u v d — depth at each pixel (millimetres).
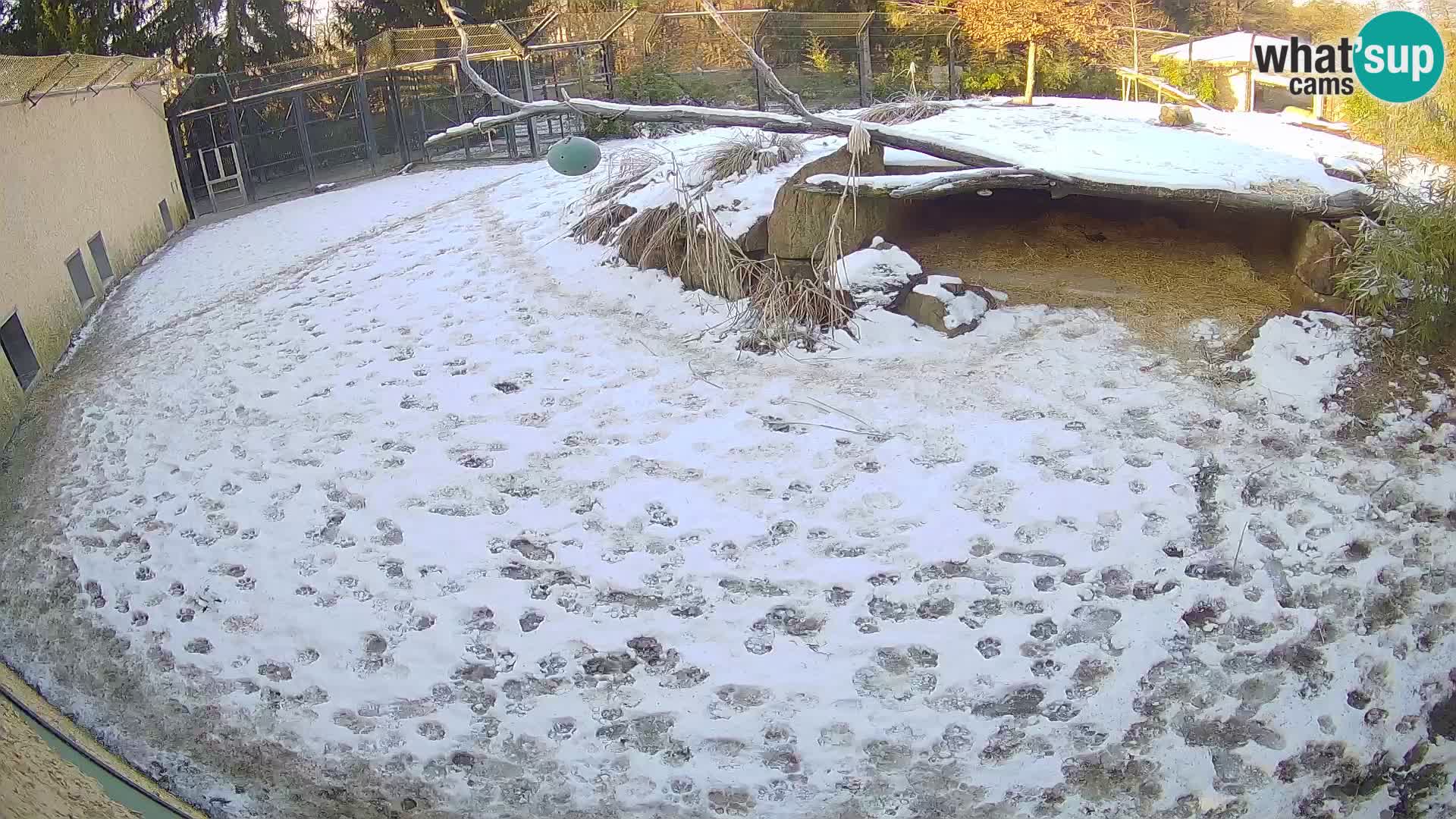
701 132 10242
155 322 7914
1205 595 3918
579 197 8344
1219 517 4199
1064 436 4672
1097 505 4293
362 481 5039
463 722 3816
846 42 15141
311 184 13859
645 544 4398
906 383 5164
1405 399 4676
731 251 6094
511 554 4449
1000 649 3793
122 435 5941
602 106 5668
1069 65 14195
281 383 6133
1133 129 7016
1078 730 3545
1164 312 5410
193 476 5336
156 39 17750
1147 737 3516
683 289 6332
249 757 3820
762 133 7316
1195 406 4766
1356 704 3564
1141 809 3355
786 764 3543
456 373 5879
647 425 5133
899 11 15039
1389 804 3350
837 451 4773
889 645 3842
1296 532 4121
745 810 3447
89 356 7484
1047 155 6027
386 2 18281
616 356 5805
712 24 15102
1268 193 5234
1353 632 3764
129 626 4449
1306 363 4906
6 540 5176
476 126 5664
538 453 5047
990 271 5965
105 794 2988
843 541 4281
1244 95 11125
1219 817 3326
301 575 4531
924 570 4109
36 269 7488
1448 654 3693
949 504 4387
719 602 4086
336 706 3945
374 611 4285
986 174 5348
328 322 6891
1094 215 6535
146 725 3980
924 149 5574
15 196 7352
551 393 5535
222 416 5898
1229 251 5945
